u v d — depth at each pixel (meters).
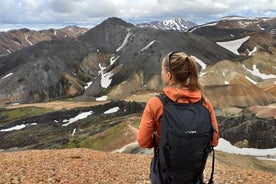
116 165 14.69
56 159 15.56
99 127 108.25
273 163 56.47
